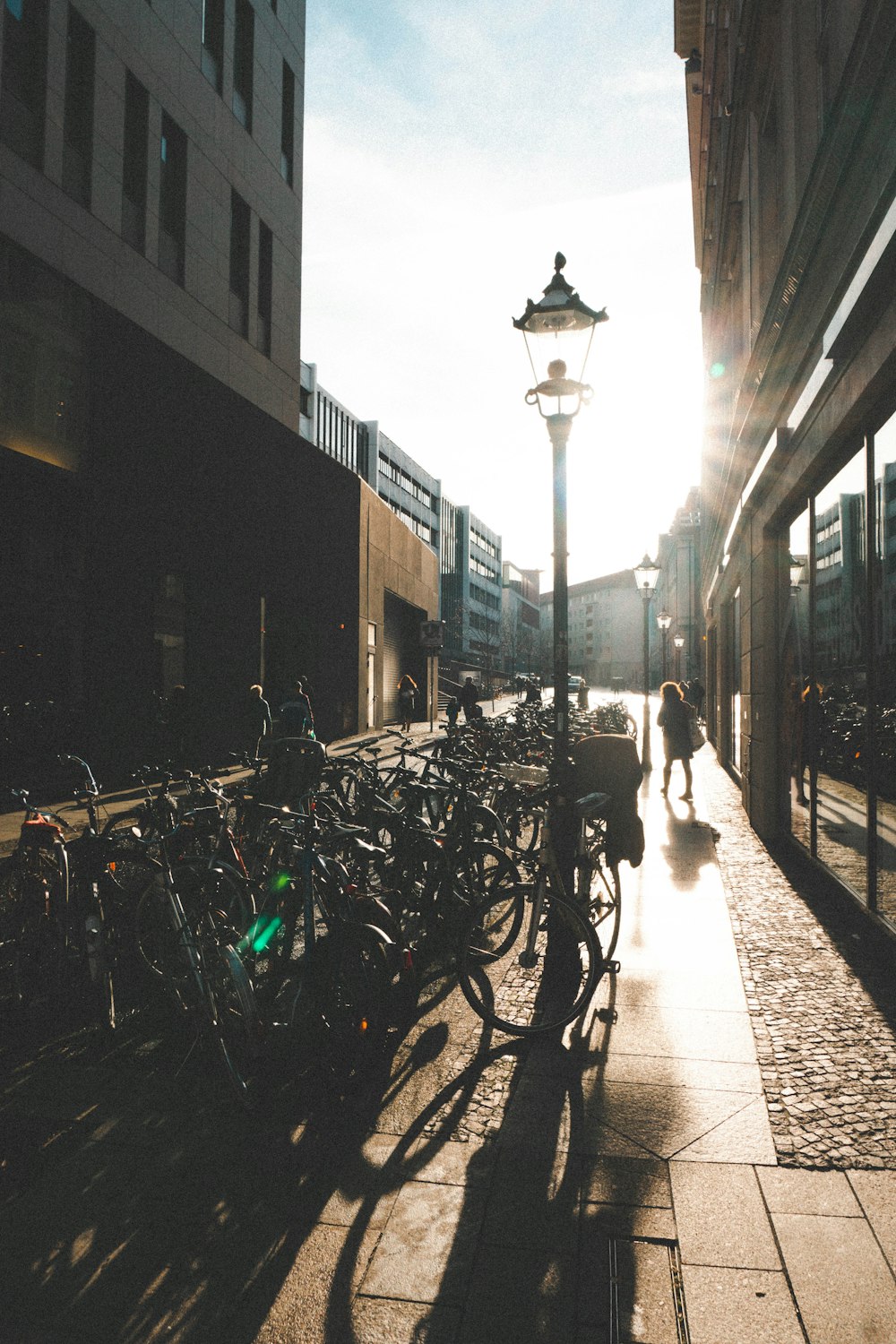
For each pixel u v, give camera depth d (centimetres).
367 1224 286
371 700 3002
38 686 1315
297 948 442
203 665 1714
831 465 734
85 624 1394
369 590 2953
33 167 1320
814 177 612
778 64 924
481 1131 348
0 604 1249
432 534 8806
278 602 2172
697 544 6322
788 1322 243
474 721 1409
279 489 2094
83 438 1387
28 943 476
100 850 491
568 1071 403
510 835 697
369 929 404
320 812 622
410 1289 256
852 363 573
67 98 1423
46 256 1346
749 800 1158
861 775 638
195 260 1819
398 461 7700
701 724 3262
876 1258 269
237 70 2056
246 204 2059
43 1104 372
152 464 1549
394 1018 471
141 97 1633
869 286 485
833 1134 344
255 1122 356
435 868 589
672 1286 258
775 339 806
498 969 468
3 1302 253
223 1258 270
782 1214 291
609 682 14425
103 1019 438
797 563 898
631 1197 301
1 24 1256
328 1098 378
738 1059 414
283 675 2217
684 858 902
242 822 670
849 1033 444
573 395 540
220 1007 398
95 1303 252
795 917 671
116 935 484
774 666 1010
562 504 546
